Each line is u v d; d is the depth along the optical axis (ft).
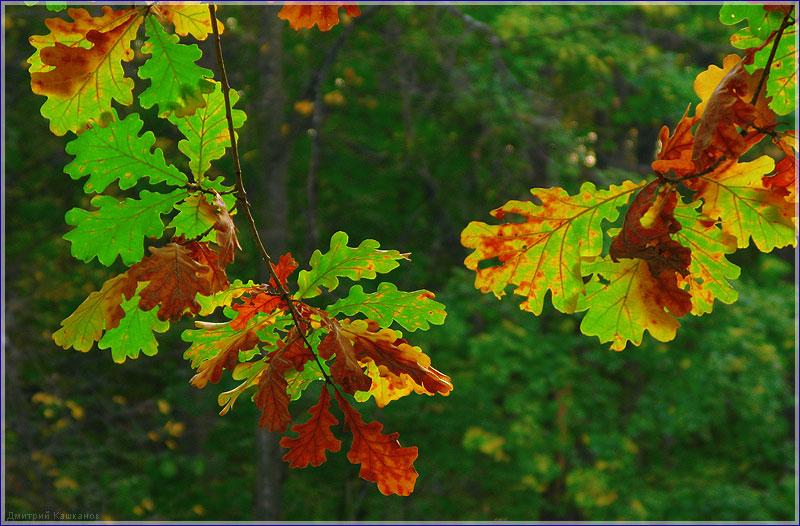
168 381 35.81
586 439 36.47
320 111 33.19
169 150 29.53
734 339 33.94
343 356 4.66
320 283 5.03
